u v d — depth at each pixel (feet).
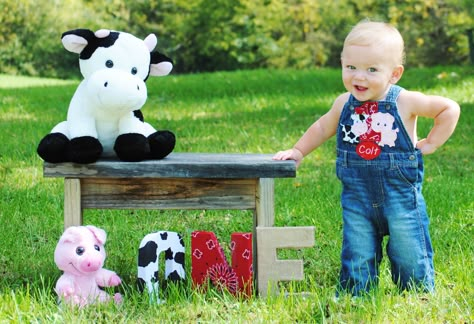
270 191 12.42
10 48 73.51
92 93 12.15
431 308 11.80
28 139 27.32
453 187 20.27
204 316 11.53
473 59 67.82
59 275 13.56
